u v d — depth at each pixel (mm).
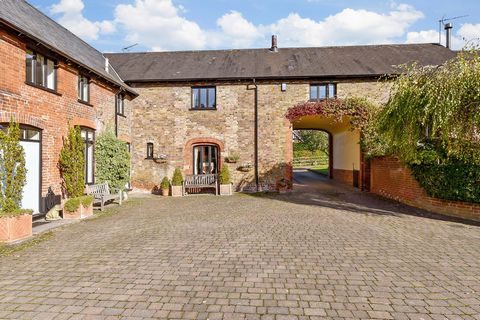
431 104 7723
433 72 8281
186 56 17734
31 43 8586
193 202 11797
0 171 6648
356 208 9859
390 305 3498
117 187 11836
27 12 10609
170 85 15242
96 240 6273
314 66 15508
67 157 9375
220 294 3785
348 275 4340
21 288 3998
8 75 7871
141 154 15320
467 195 7953
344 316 3268
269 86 14867
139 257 5160
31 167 8797
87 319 3238
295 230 6945
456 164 8180
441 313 3328
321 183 18141
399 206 10141
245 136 15008
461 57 7668
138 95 15328
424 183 9250
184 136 15195
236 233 6715
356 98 13672
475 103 7340
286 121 14781
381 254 5234
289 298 3670
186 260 4992
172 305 3521
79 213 8719
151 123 15305
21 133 8484
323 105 13844
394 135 9117
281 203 11102
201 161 15422
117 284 4098
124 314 3336
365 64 15508
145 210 10055
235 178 14977
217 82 15070
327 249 5516
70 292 3875
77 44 13539
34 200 8867
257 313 3332
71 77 10516
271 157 14852
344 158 18328
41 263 4926
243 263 4840
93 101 11859
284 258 5055
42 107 9078
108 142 11773
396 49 17453
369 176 14180
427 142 8867
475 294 3766
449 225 7355
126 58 17766
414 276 4301
